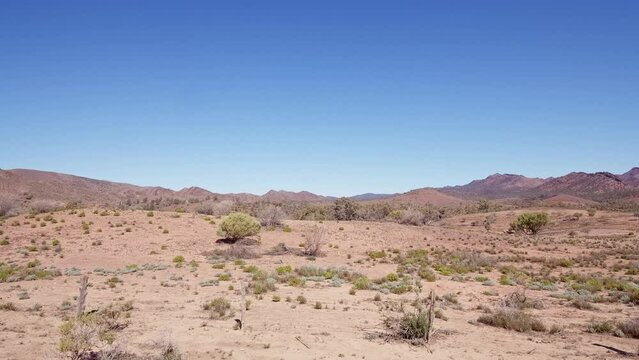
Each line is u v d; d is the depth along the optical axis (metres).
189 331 16.91
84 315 15.36
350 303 23.89
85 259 38.16
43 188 161.12
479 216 134.50
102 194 189.25
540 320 21.08
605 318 21.75
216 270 35.28
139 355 13.83
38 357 13.38
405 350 15.34
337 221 63.84
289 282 30.42
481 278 34.53
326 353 14.80
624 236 82.00
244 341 15.86
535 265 45.75
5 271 31.14
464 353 15.20
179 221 54.06
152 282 29.27
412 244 55.06
